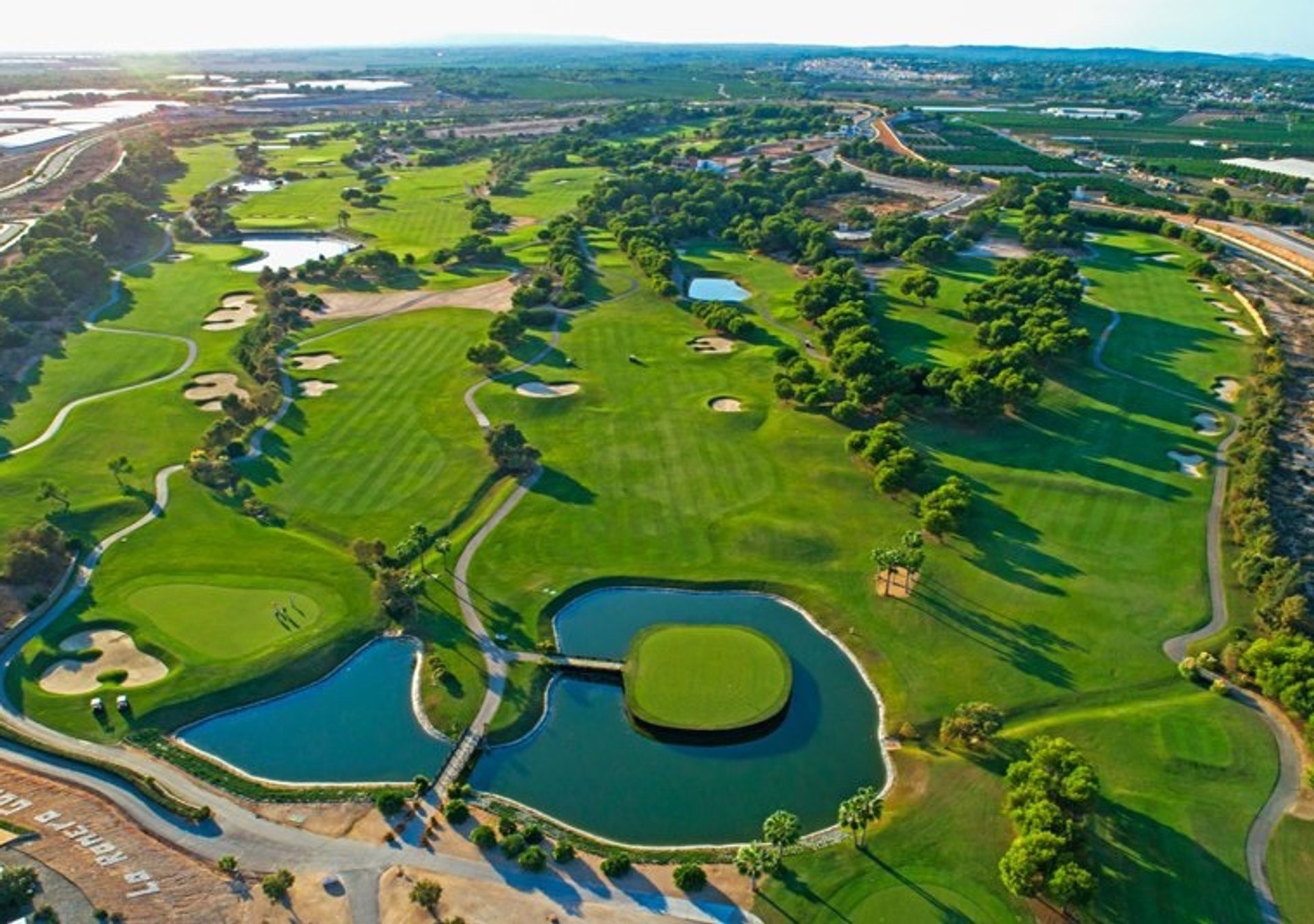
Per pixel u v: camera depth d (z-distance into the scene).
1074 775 62.06
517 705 76.50
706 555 96.88
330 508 104.62
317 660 80.88
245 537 99.06
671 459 116.62
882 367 129.75
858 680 81.00
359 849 62.12
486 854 62.22
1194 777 68.94
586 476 112.38
